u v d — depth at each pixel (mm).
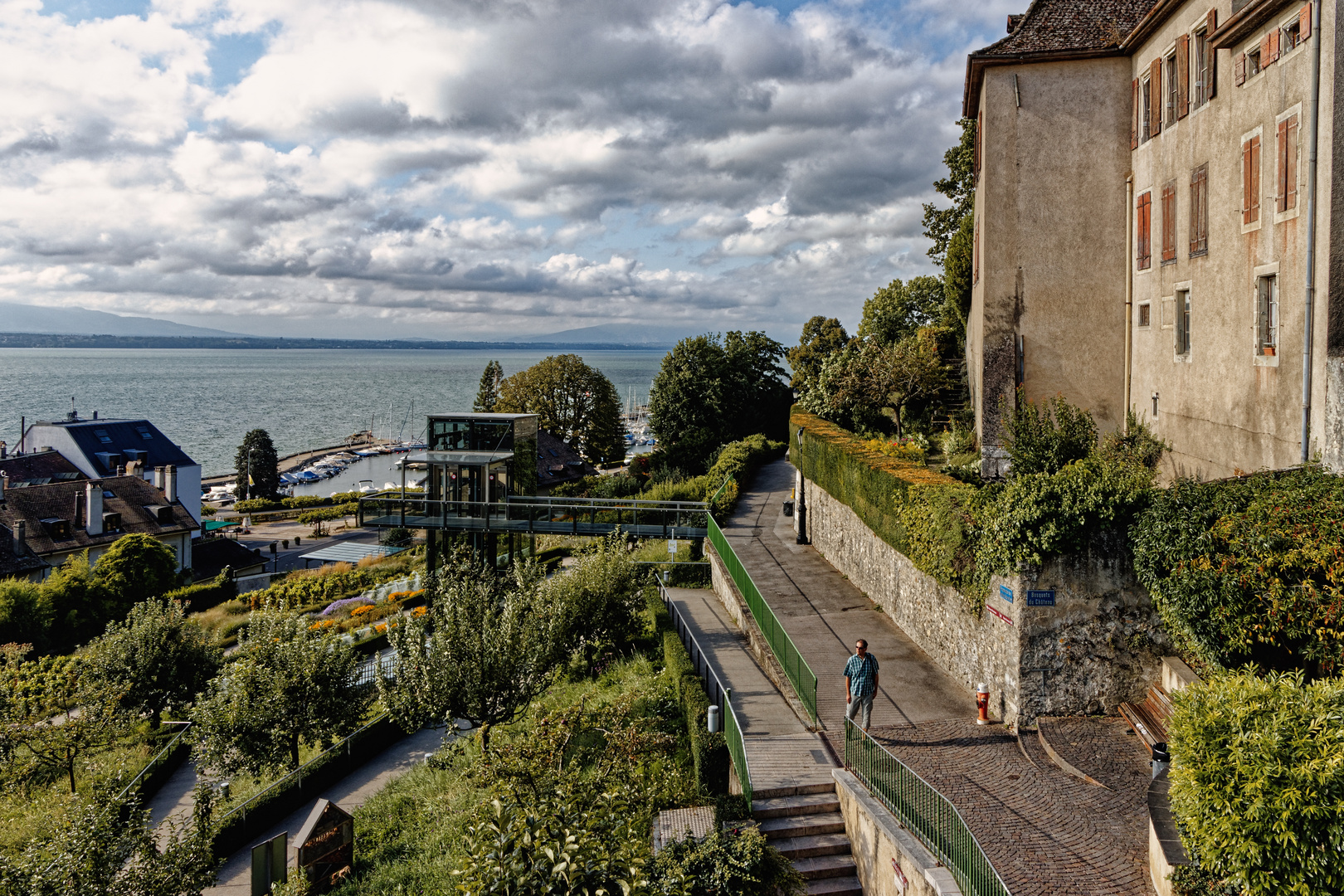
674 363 59375
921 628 18922
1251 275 17078
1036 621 13727
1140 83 22766
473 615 20344
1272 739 7836
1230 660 11734
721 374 59750
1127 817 10906
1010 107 24203
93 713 22875
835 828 12500
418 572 45844
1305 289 15023
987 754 13125
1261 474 13469
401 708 19688
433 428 35000
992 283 24359
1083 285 23922
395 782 21312
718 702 17016
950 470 24891
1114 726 13328
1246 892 7867
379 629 35344
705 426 58281
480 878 8375
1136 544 12930
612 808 9867
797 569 27062
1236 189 17703
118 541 46500
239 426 194750
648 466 58344
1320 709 7953
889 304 54188
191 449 157250
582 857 8406
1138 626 13648
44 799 20172
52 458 73000
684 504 34656
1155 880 9336
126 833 12438
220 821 17328
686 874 10984
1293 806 7480
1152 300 21891
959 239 38125
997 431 24297
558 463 78438
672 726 18203
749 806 12695
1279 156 15984
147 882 12156
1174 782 8531
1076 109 23875
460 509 33594
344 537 78812
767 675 19219
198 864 12891
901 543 19656
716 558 29516
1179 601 12047
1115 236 23734
